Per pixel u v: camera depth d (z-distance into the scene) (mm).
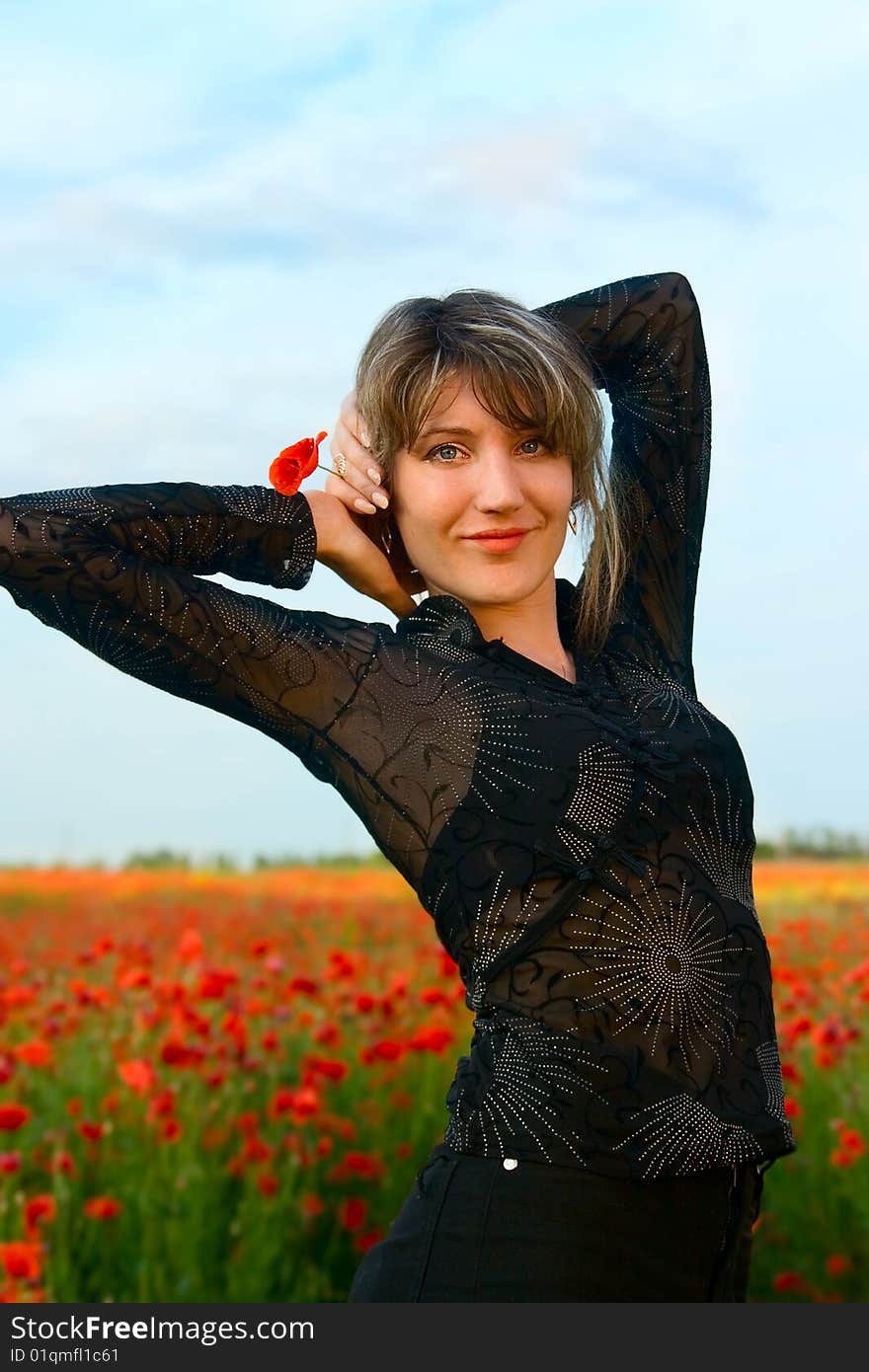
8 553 1502
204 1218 3373
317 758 1580
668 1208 1404
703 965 1479
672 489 2008
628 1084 1408
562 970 1446
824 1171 3674
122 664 1549
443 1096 3951
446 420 1639
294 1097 3438
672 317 2070
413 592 1853
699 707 1718
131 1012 4148
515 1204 1385
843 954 4824
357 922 5543
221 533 1638
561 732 1533
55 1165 3275
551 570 1716
